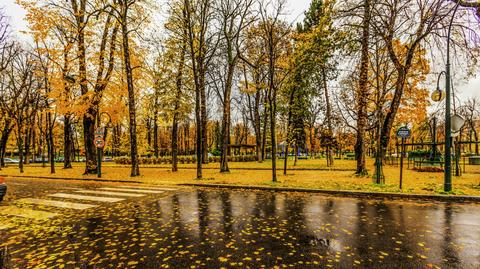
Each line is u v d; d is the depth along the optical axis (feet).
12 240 19.20
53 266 14.84
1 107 98.12
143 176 61.82
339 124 92.79
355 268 13.92
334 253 15.93
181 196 36.17
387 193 34.42
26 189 44.32
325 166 88.84
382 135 46.24
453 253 15.79
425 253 15.80
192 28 63.87
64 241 18.84
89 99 63.26
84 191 41.19
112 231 20.85
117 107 70.13
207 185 45.88
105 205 30.53
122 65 70.49
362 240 18.11
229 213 26.13
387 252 15.99
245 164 104.32
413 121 100.48
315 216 24.64
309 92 75.87
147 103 90.94
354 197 34.40
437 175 55.88
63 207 29.71
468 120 124.77
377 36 48.70
